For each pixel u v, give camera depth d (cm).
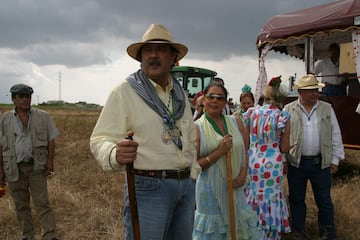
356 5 703
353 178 705
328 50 914
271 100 408
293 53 984
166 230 244
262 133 397
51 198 589
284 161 432
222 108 337
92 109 6109
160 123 233
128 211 240
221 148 325
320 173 430
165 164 231
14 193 449
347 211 504
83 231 478
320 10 766
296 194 443
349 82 755
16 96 432
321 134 424
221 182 332
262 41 845
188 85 1220
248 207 344
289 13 834
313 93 425
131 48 245
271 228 390
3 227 502
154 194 230
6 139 438
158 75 239
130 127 232
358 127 725
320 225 442
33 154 441
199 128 335
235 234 326
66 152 991
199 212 338
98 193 626
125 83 236
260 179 396
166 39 237
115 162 209
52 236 449
